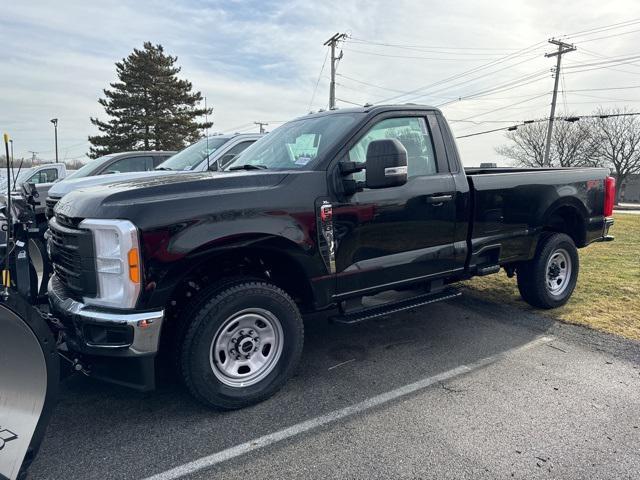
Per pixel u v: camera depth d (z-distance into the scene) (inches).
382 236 145.9
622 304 210.2
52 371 93.2
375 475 99.0
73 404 129.6
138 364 111.3
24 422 90.2
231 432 115.7
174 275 111.3
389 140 125.0
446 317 200.4
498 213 175.8
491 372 147.1
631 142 2133.4
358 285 142.8
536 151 2235.5
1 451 87.3
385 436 113.0
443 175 160.9
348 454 106.3
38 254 177.9
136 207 108.7
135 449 109.0
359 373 147.8
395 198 146.9
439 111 167.0
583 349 163.8
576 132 2127.2
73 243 116.9
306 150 146.8
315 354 163.5
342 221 136.7
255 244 121.6
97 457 106.0
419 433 114.0
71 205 122.6
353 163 135.3
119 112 1563.7
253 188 123.3
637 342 168.6
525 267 198.7
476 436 112.4
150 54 1578.5
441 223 159.8
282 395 134.0
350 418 121.3
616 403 127.1
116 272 108.7
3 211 157.0
